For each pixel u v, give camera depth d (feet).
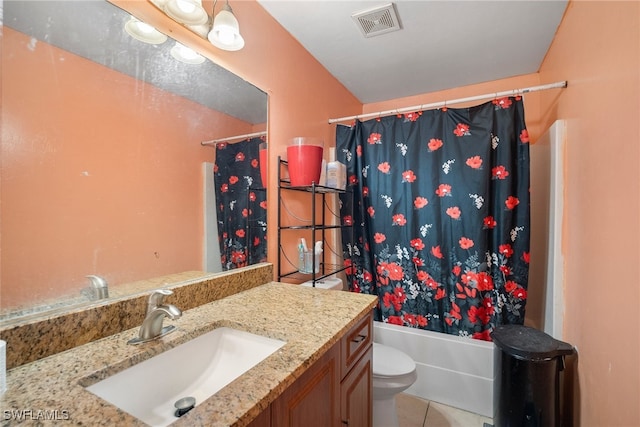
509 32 5.59
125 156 2.97
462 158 5.86
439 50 6.19
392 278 6.50
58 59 2.48
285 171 5.38
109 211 2.84
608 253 3.35
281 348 2.49
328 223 6.82
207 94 3.88
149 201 3.19
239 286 4.21
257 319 3.15
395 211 6.44
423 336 6.03
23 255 2.28
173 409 2.51
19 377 2.03
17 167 2.25
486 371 5.55
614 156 3.23
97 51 2.75
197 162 3.75
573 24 4.64
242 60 4.43
